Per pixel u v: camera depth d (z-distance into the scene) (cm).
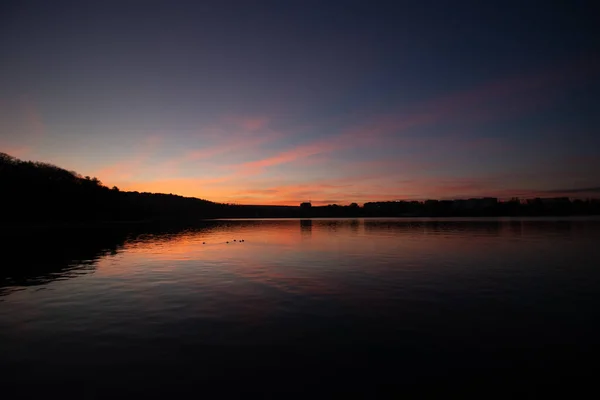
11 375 966
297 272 2609
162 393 865
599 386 882
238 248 4516
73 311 1590
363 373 962
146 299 1809
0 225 10238
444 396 842
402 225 10825
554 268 2653
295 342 1190
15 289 2067
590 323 1368
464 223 11619
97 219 14838
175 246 4844
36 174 12138
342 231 8175
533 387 880
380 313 1520
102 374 966
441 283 2141
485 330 1297
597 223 10606
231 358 1064
